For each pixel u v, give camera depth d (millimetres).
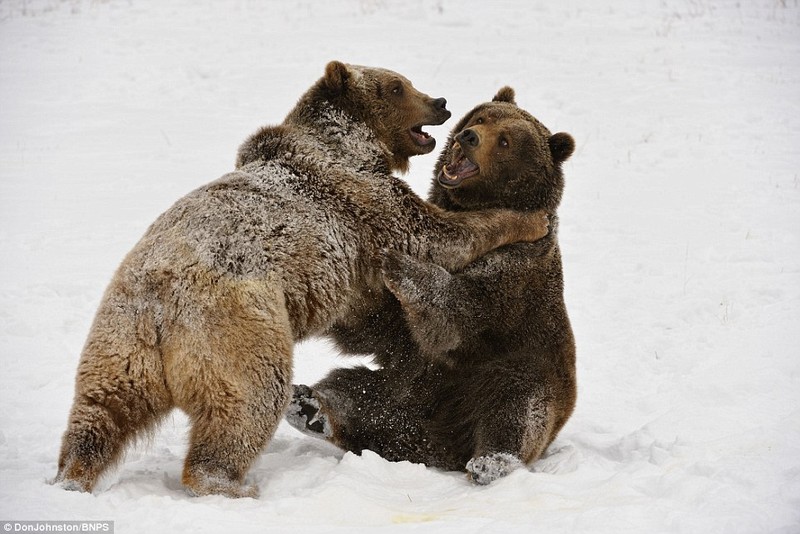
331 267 10477
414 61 34500
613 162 25969
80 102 30953
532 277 11492
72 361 14234
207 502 8898
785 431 10438
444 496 9797
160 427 9680
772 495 8672
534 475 9828
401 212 11078
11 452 10836
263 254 9938
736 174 24688
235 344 9398
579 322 16281
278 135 11305
